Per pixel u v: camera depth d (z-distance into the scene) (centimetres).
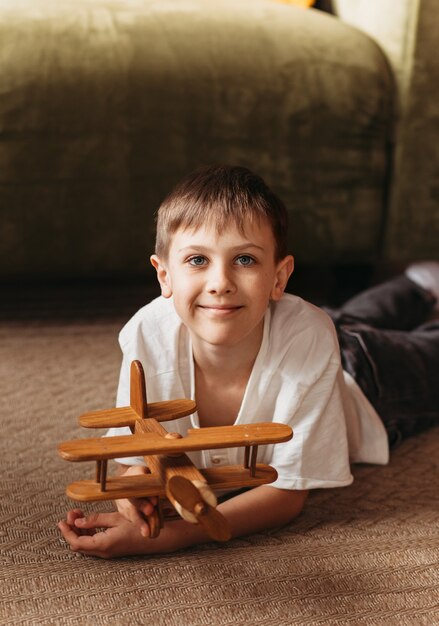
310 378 86
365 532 86
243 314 78
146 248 142
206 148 140
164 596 73
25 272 142
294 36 143
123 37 137
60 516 87
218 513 67
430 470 101
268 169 142
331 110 142
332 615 71
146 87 136
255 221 78
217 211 77
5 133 134
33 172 136
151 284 174
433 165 149
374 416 102
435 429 115
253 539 84
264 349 86
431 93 145
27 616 70
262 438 71
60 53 134
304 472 87
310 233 147
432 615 71
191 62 138
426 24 141
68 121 135
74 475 96
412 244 152
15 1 143
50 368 130
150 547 80
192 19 143
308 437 86
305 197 145
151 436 70
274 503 85
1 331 145
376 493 95
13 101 133
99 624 69
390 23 145
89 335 145
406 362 112
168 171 139
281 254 83
